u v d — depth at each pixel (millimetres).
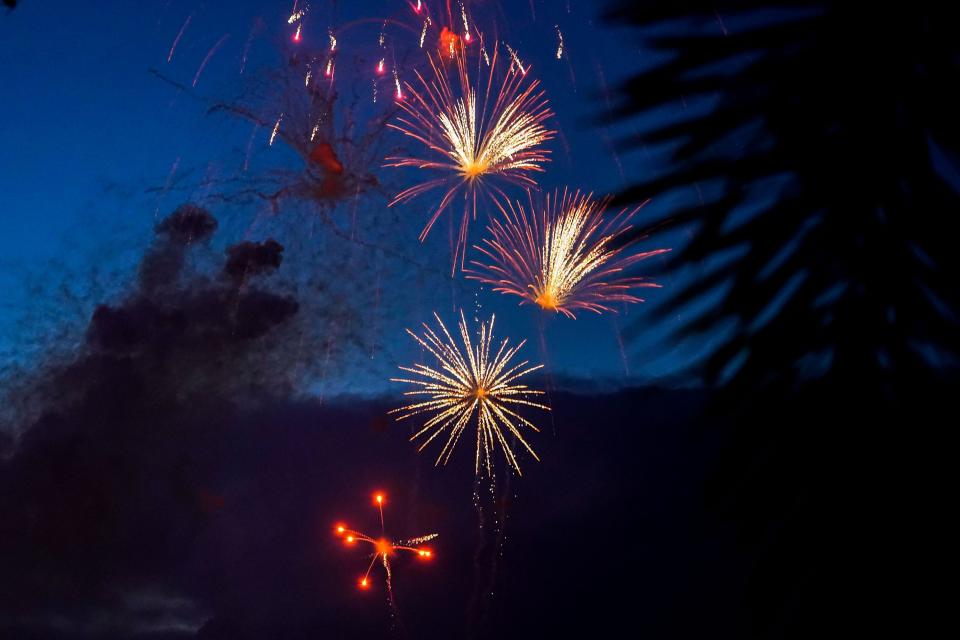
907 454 461
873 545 460
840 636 459
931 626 448
